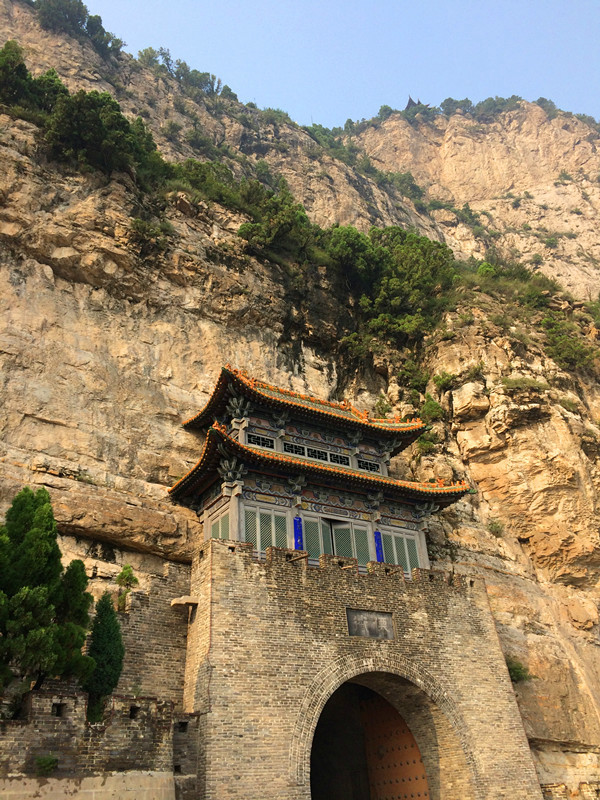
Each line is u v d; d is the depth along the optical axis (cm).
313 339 4922
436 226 13200
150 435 3525
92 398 3419
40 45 8731
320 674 2662
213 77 12319
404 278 5709
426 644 3003
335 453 3684
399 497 3606
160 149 8262
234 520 3059
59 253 3719
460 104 18862
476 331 5119
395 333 5344
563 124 17538
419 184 15788
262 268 4834
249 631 2603
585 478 4384
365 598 2948
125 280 3909
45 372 3325
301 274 5081
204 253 4478
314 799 3294
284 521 3203
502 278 6556
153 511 3189
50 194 3847
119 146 4231
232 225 5003
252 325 4500
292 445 3550
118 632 2386
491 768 2862
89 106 4119
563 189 15462
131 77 9919
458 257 12538
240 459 3139
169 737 2255
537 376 4931
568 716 3578
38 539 2138
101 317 3756
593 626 4178
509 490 4422
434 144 17025
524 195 15388
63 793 1938
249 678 2506
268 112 12675
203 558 2761
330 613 2822
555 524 4303
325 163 11338
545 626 3969
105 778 2042
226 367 3319
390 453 3894
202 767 2281
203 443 3688
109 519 3005
